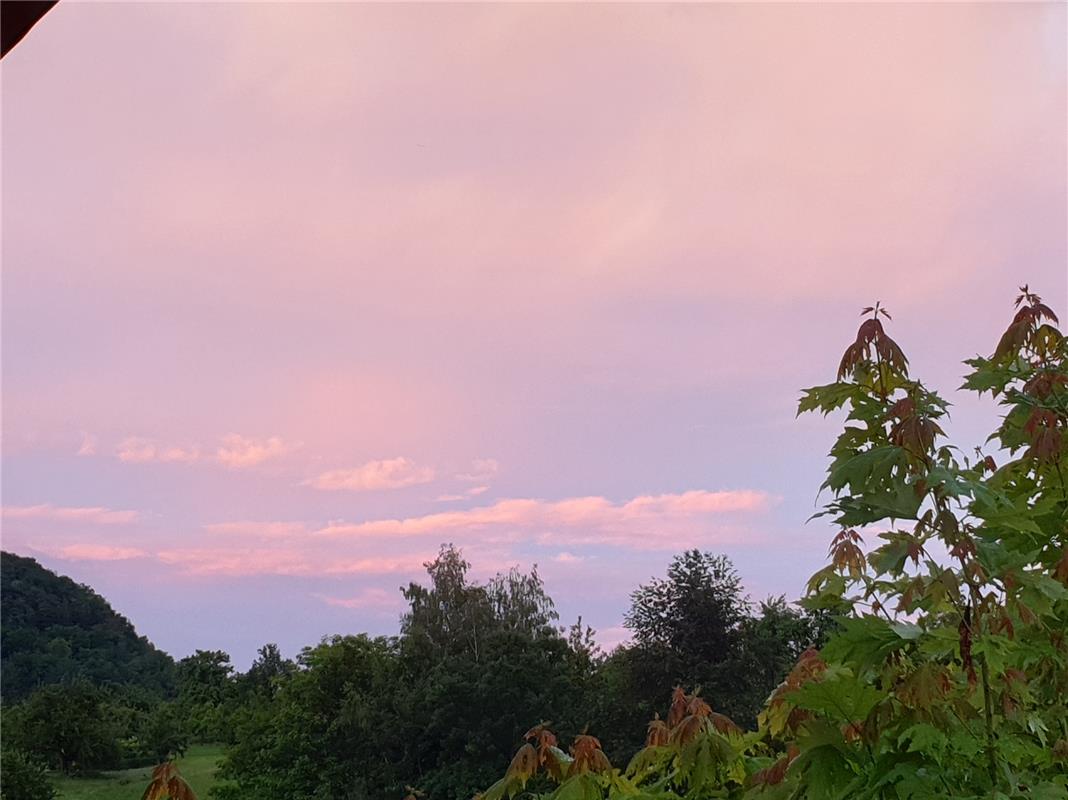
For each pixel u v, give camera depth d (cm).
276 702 3544
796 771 243
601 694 3253
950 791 222
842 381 269
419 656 3819
